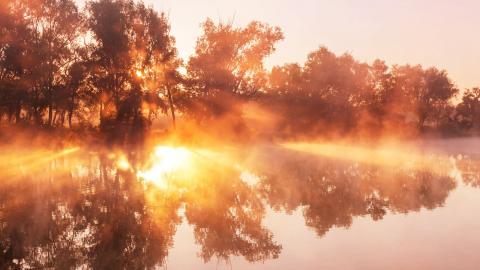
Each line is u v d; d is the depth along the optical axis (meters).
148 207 20.02
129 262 12.89
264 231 16.08
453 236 14.78
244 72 69.62
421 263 12.05
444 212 18.78
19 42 52.78
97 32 57.38
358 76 87.25
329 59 85.38
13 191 23.80
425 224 16.59
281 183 27.61
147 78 64.12
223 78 67.19
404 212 18.94
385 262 12.22
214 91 67.56
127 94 60.25
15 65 52.22
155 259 13.08
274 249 13.80
